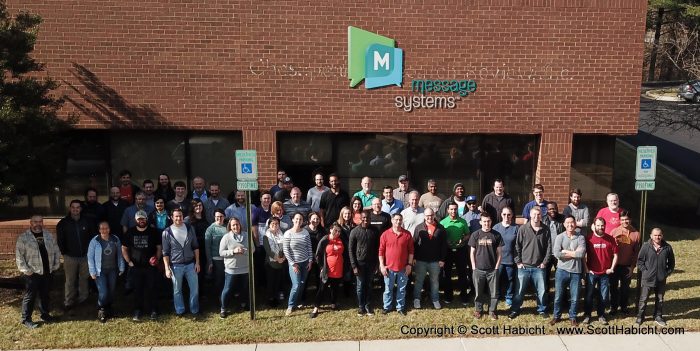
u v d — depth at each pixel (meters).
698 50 16.78
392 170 12.63
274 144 12.20
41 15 11.72
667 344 8.61
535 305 10.04
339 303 10.19
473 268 9.42
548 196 12.39
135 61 11.88
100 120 12.02
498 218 10.52
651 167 9.50
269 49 11.91
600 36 11.94
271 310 9.88
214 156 12.55
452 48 11.95
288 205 10.62
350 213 9.88
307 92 12.04
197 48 11.88
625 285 9.59
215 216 9.92
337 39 11.91
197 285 9.62
